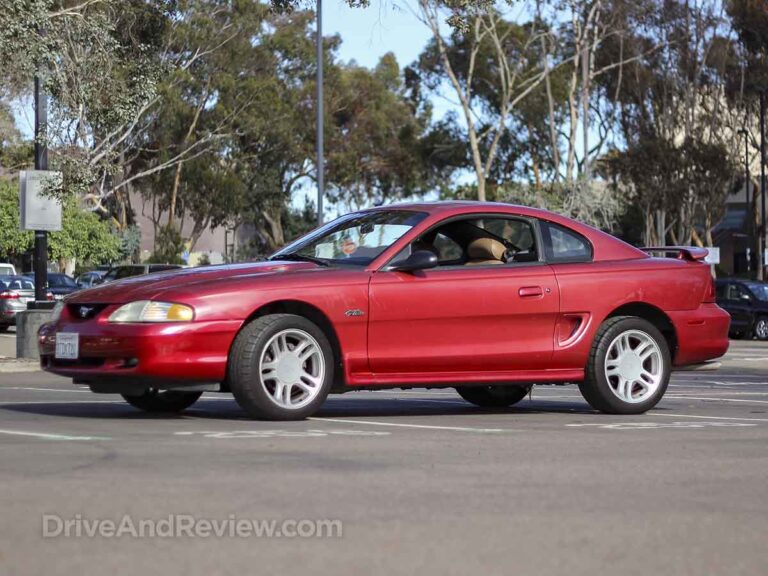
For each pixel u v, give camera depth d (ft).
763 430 28.45
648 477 20.48
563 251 33.30
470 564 13.80
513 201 188.96
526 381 32.27
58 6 79.66
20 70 71.72
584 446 24.73
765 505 17.93
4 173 215.92
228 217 232.12
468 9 86.17
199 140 204.54
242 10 189.98
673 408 36.14
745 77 209.05
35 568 13.41
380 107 262.47
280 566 13.56
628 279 33.40
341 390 30.71
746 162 218.59
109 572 13.24
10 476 19.67
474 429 27.96
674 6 198.90
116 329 28.89
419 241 32.01
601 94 213.66
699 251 35.14
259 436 25.80
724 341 34.91
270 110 211.41
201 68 198.08
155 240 215.92
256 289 29.37
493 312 31.60
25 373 56.49
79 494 17.99
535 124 232.12
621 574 13.52
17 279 120.06
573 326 32.83
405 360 30.73
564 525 16.14
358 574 13.25
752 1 202.49
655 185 191.52
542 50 199.93
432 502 17.65
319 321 30.27
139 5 89.25
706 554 14.60
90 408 33.88
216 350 28.96
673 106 203.51
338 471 20.56
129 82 84.74
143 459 21.85
